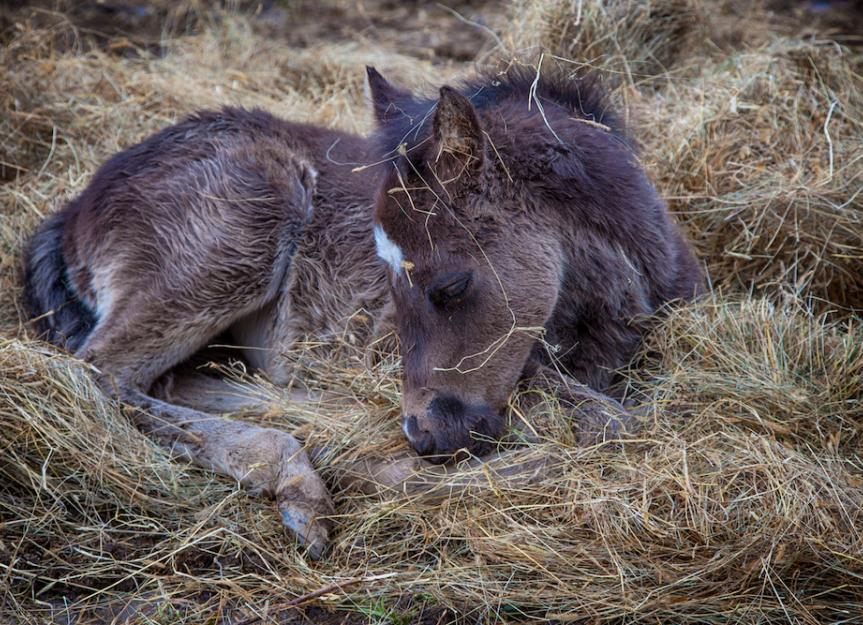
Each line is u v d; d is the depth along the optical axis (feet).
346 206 22.48
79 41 36.14
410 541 17.22
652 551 16.12
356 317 21.70
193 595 16.56
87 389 19.39
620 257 19.94
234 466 18.89
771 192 24.23
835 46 29.86
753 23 36.24
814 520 16.21
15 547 17.03
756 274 24.03
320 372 21.58
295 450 18.67
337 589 16.15
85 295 22.84
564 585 15.70
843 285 23.38
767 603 15.20
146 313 21.30
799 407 18.62
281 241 22.13
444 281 17.90
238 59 34.96
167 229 21.70
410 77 33.71
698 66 30.40
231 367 22.39
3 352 19.07
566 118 20.44
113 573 16.96
